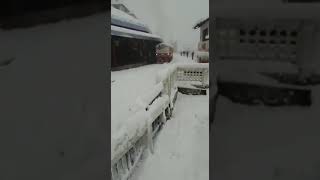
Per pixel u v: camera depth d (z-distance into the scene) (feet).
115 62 50.72
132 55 59.26
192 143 20.81
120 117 15.33
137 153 16.69
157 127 23.18
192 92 41.14
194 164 17.31
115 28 51.06
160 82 26.96
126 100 20.24
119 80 33.78
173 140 21.67
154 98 23.39
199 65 41.19
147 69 53.26
